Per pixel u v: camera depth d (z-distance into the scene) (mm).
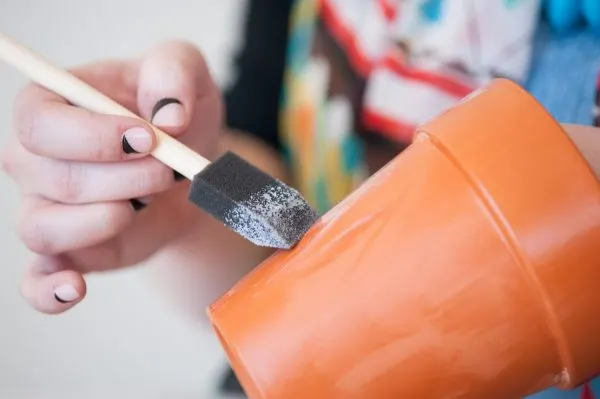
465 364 352
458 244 345
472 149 348
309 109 686
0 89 892
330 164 677
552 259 336
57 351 975
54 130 423
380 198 362
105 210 444
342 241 362
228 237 653
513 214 337
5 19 904
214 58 898
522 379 359
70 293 448
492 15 571
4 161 468
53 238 452
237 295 376
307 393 358
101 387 984
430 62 613
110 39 910
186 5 890
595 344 347
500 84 366
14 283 948
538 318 344
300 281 363
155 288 691
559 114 528
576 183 338
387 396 356
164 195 547
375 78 643
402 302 350
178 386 973
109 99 433
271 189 381
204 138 549
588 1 525
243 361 363
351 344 354
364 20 648
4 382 983
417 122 625
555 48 546
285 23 713
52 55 916
